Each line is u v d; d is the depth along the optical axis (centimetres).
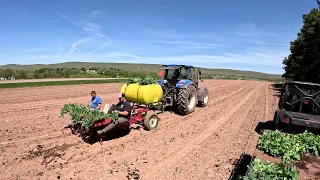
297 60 3053
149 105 1048
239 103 1702
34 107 1301
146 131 910
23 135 810
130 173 576
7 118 1038
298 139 639
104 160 641
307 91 884
